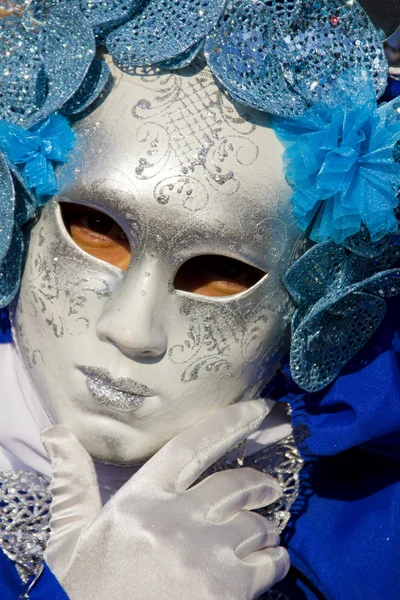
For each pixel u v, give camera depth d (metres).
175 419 1.33
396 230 1.23
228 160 1.22
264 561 1.32
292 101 1.20
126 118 1.23
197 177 1.22
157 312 1.24
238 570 1.26
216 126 1.22
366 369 1.37
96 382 1.29
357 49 1.20
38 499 1.45
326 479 1.55
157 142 1.22
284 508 1.45
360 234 1.25
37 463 1.49
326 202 1.22
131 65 1.21
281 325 1.34
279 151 1.24
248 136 1.23
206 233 1.23
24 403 1.48
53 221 1.28
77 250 1.27
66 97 1.19
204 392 1.32
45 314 1.30
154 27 1.21
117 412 1.30
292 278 1.29
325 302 1.26
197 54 1.23
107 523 1.25
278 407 1.50
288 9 1.19
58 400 1.33
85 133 1.24
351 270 1.29
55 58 1.22
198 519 1.28
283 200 1.25
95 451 1.34
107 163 1.23
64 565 1.25
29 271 1.32
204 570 1.23
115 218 1.24
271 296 1.30
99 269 1.27
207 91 1.23
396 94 1.29
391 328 1.43
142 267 1.23
